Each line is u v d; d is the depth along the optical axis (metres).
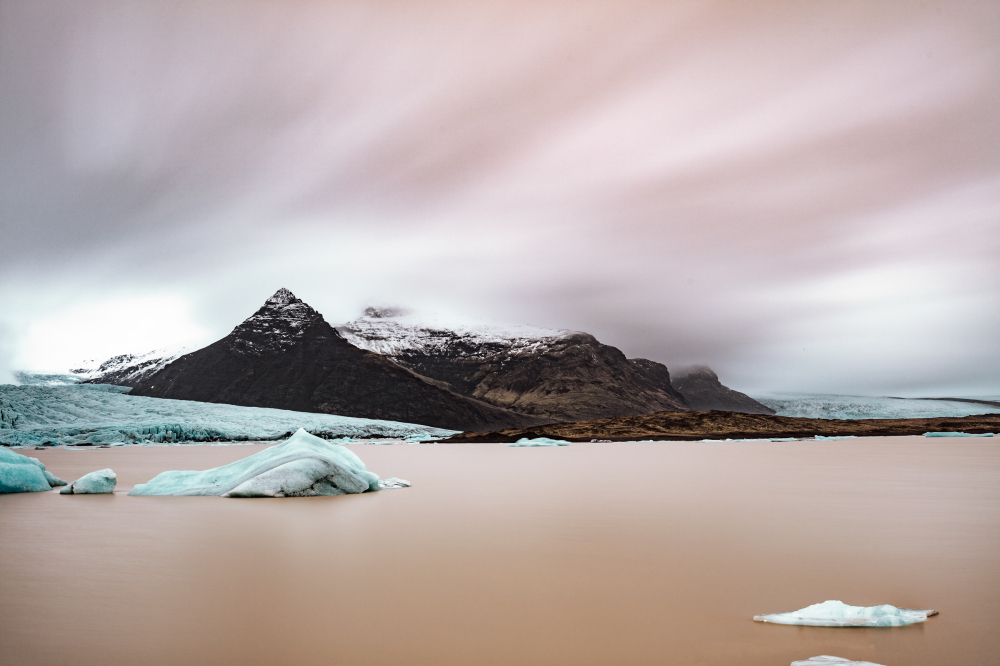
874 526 10.26
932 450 38.03
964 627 5.00
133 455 44.59
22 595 5.99
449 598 5.93
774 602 5.79
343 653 4.44
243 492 15.05
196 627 5.02
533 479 20.12
